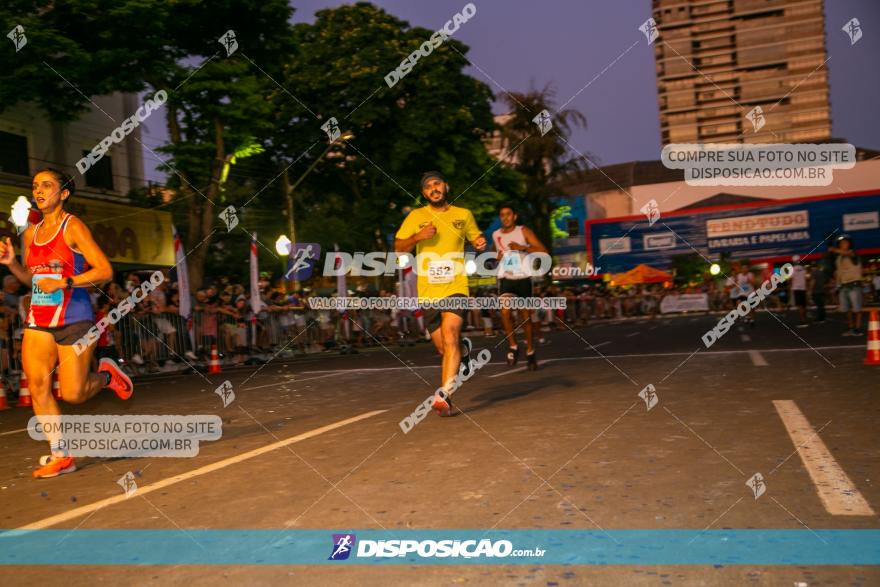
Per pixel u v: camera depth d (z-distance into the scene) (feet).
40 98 59.16
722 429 15.46
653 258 174.19
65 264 14.87
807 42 594.65
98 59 57.36
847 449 13.14
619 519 9.68
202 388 33.73
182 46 67.62
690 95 609.42
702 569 7.91
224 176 71.72
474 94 105.91
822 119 590.96
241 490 12.39
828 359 29.22
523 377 28.40
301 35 105.19
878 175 211.41
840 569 7.75
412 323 81.97
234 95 66.64
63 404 29.07
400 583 7.94
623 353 38.93
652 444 14.26
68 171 77.30
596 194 222.28
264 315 59.57
